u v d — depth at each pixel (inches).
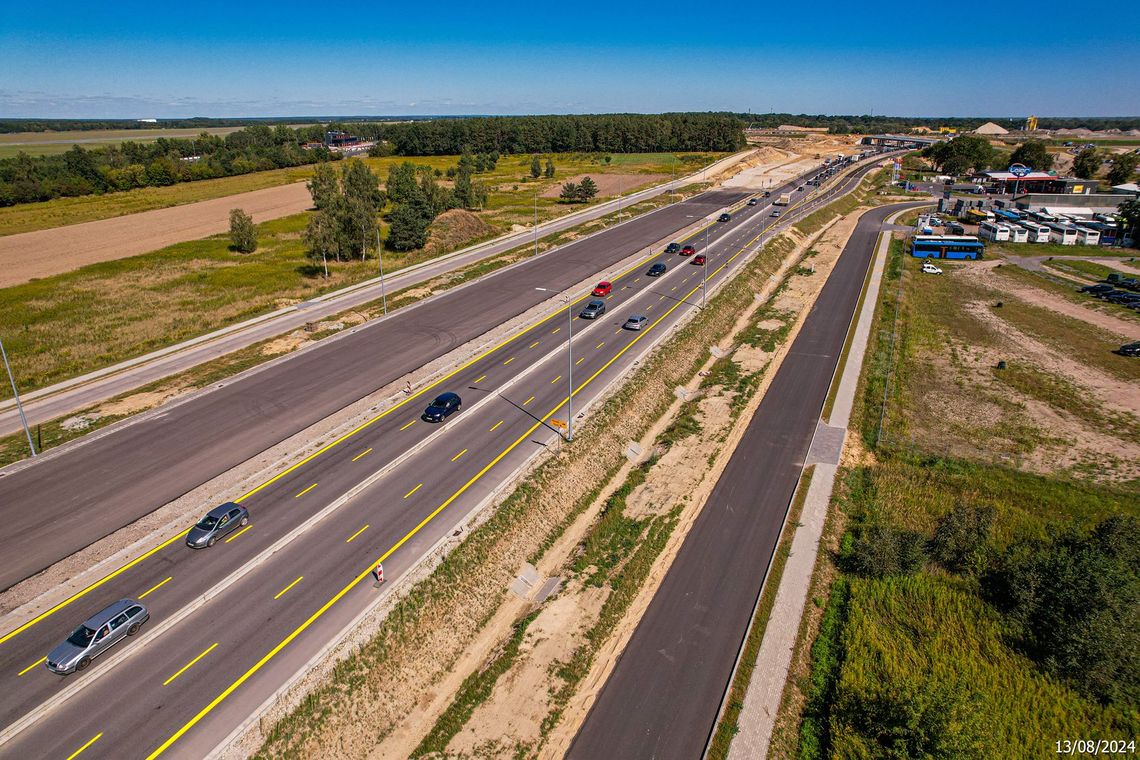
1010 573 1403.8
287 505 1572.3
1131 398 2321.6
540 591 1444.4
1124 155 6968.5
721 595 1401.3
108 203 6077.8
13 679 1103.6
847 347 2748.5
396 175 5792.3
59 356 2452.0
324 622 1243.8
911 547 1477.6
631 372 2346.2
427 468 1742.1
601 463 1883.6
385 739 1104.2
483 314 2901.1
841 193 6624.0
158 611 1250.6
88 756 985.5
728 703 1142.3
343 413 2007.9
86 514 1525.6
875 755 1022.4
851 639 1272.1
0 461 1740.9
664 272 3567.9
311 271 3720.5
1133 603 1264.8
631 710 1136.2
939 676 1189.7
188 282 3501.5
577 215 5280.5
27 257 4069.9
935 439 2052.2
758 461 1905.8
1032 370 2559.1
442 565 1403.8
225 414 1996.8
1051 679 1210.0
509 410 2055.9
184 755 997.2
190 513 1529.3
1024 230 4795.8
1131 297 3304.6
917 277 3841.0
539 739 1085.1
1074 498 1720.0
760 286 3580.2
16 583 1314.0
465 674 1235.9
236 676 1127.0
